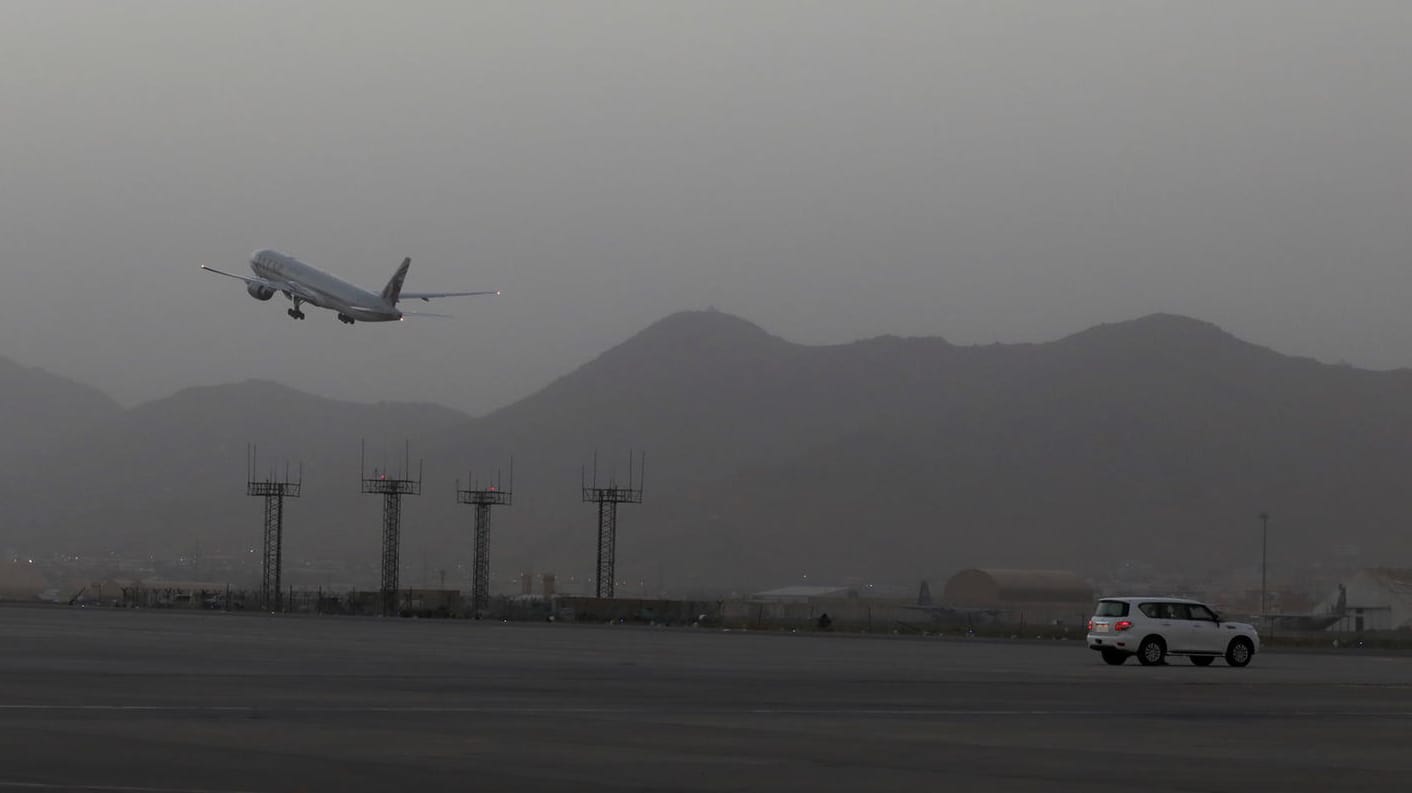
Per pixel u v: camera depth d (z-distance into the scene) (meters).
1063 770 38.31
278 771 35.47
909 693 63.03
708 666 81.00
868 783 35.47
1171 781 36.66
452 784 34.09
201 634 114.12
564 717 49.53
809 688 64.81
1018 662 94.44
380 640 108.38
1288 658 113.75
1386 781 37.47
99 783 32.94
